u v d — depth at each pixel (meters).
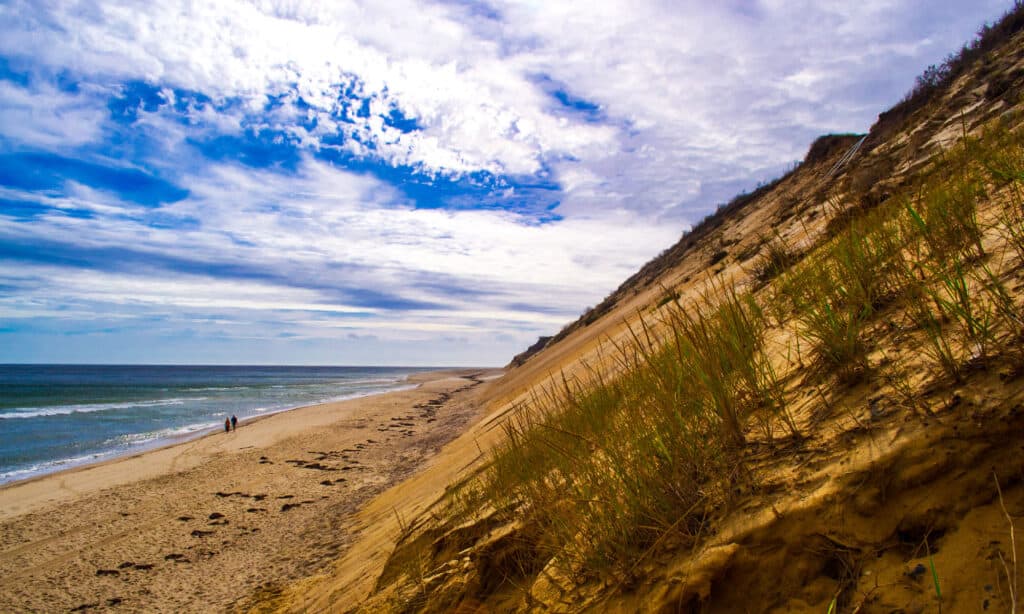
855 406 1.78
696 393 2.35
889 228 2.70
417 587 3.21
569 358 15.88
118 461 18.03
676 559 1.73
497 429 8.36
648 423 2.44
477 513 3.86
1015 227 2.06
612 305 30.23
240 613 6.07
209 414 37.03
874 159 8.12
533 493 2.90
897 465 1.42
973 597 1.11
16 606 7.21
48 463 18.97
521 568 2.66
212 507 11.77
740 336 2.64
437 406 38.28
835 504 1.46
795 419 1.96
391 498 9.84
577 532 2.25
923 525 1.31
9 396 54.81
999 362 1.48
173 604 6.88
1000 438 1.30
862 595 1.28
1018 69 6.46
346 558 7.02
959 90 8.91
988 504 1.25
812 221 6.75
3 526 10.94
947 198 2.61
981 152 3.18
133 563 8.56
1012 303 1.59
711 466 1.99
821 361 2.16
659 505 1.92
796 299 2.87
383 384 90.88
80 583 7.89
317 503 11.60
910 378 1.70
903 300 2.18
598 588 1.96
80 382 90.38
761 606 1.45
